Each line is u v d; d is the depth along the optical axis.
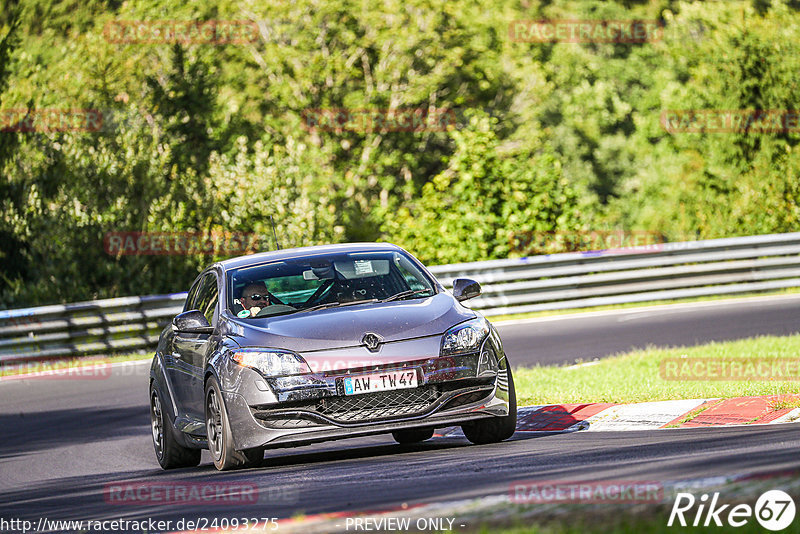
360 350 29.23
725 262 80.69
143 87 125.12
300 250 34.94
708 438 28.09
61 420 50.75
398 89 145.38
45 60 130.38
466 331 30.16
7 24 134.12
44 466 38.91
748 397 34.31
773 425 30.28
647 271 80.31
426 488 23.17
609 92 179.88
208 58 131.50
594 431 33.38
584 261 79.75
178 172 101.62
